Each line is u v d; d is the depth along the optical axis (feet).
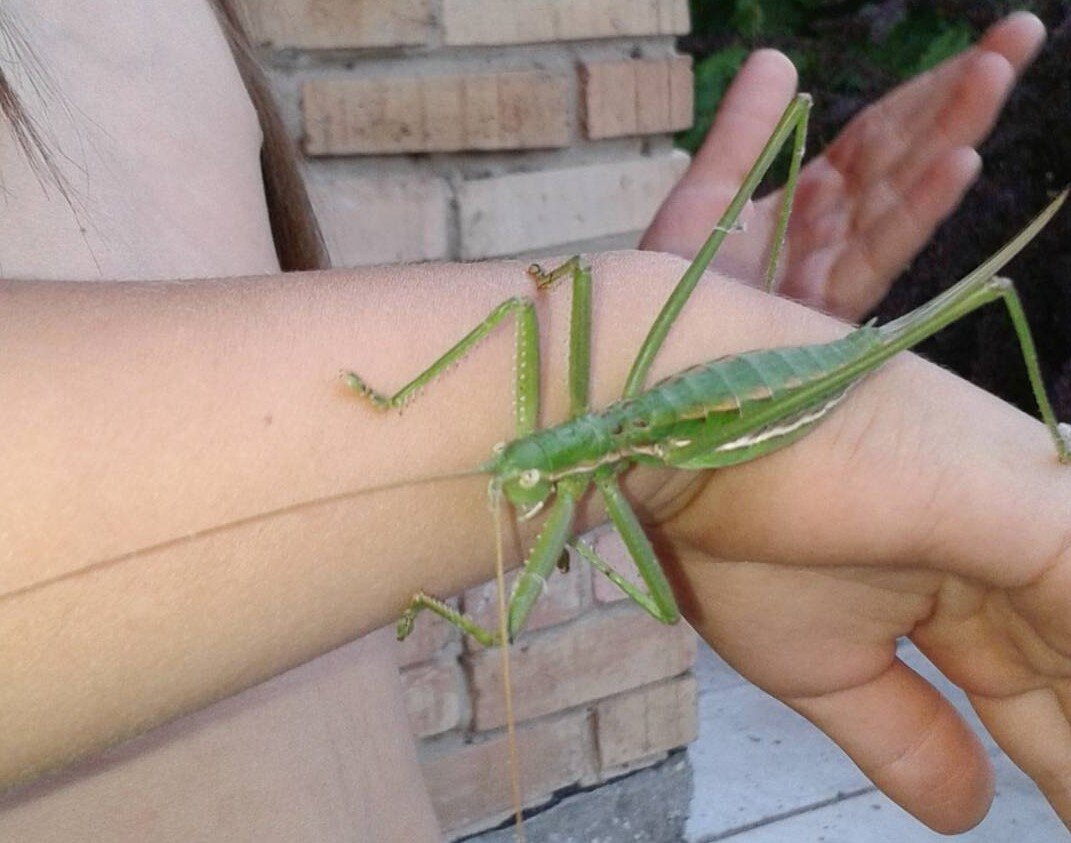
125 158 1.78
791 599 1.68
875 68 7.04
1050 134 6.12
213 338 1.17
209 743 1.65
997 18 6.59
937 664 1.79
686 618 1.83
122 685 1.09
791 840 4.78
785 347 1.56
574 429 1.46
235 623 1.14
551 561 1.55
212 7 2.29
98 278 1.62
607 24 4.18
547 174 4.22
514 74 4.03
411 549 1.28
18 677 1.04
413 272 1.40
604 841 4.82
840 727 1.84
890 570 1.63
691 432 1.47
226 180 2.02
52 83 1.68
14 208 1.55
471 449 1.33
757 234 2.35
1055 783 1.78
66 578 1.04
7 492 1.02
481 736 4.44
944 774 1.86
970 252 6.38
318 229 2.62
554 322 1.49
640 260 1.62
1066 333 6.18
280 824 1.72
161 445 1.09
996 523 1.46
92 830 1.51
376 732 2.06
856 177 2.30
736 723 5.64
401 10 3.78
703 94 7.18
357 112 3.82
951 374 1.58
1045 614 1.52
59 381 1.07
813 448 1.45
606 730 4.70
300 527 1.17
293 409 1.18
